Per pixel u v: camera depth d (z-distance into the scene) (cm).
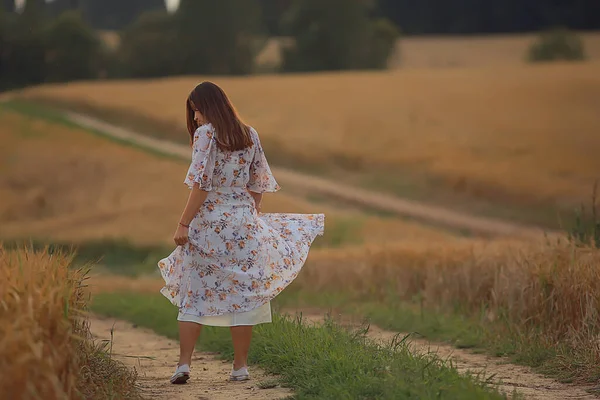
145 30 9794
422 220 3338
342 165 4156
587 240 835
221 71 9650
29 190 3884
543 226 3164
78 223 3378
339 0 9512
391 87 5925
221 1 9612
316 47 9562
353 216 3247
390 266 1212
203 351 728
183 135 5072
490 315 817
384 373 472
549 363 612
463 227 3195
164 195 3722
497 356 680
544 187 3372
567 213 3155
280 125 4828
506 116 4897
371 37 9706
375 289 1205
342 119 4956
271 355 584
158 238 3034
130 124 5362
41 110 5750
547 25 13225
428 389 430
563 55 10194
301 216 587
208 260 536
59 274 441
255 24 9919
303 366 528
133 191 3791
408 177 3841
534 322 735
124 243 2894
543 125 4638
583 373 568
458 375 473
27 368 348
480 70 6806
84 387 442
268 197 3522
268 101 5541
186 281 539
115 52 9512
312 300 1225
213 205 541
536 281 744
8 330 347
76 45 8925
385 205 3553
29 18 9006
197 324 539
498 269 924
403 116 4991
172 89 6247
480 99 5366
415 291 1150
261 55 10525
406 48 10775
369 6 10038
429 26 13738
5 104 5925
